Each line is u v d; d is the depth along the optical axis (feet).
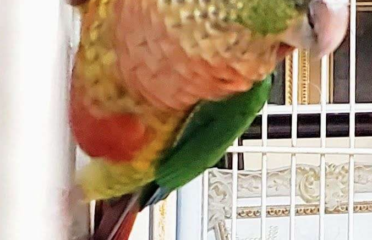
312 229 3.64
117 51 1.48
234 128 1.88
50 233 0.69
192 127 1.79
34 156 0.67
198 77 1.45
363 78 3.64
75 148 1.55
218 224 3.43
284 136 3.51
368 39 3.62
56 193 0.72
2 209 0.65
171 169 1.92
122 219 1.98
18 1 0.66
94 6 1.53
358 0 3.63
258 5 1.34
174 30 1.37
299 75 3.48
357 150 2.98
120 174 1.78
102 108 1.56
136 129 1.65
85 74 1.53
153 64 1.44
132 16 1.41
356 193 3.70
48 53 0.71
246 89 1.61
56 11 0.77
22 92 0.67
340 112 3.56
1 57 0.66
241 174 3.49
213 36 1.36
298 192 3.61
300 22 1.41
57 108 0.73
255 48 1.40
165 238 2.83
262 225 2.99
